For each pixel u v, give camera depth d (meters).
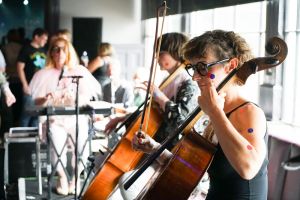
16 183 5.28
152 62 2.90
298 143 3.94
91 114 4.29
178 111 3.19
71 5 10.92
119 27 10.75
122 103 4.83
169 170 2.18
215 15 6.75
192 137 2.19
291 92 5.25
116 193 3.29
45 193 5.01
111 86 4.83
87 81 4.67
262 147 1.83
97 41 10.16
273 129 4.77
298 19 5.19
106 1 10.73
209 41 1.99
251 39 5.89
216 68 1.98
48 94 4.54
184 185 2.15
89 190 3.31
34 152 5.29
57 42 4.71
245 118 1.89
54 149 4.62
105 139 4.51
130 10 10.73
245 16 6.00
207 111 1.83
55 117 4.75
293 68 5.23
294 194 3.82
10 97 5.69
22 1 13.01
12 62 8.27
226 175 1.98
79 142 4.66
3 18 13.07
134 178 2.52
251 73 1.97
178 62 3.36
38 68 7.40
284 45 1.99
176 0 7.75
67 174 4.71
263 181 1.95
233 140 1.77
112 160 3.30
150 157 2.53
